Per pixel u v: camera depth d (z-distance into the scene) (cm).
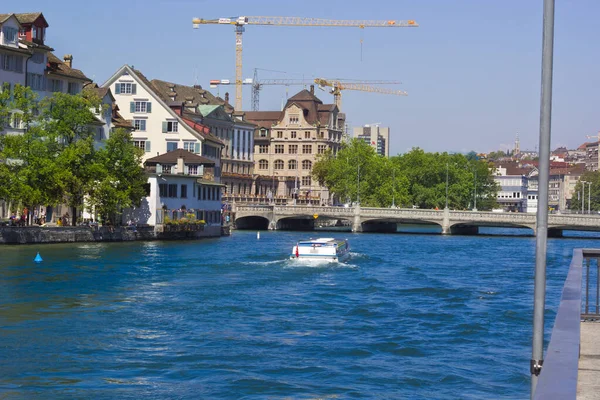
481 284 6034
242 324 3991
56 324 3869
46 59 10200
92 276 5806
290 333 3775
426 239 13550
